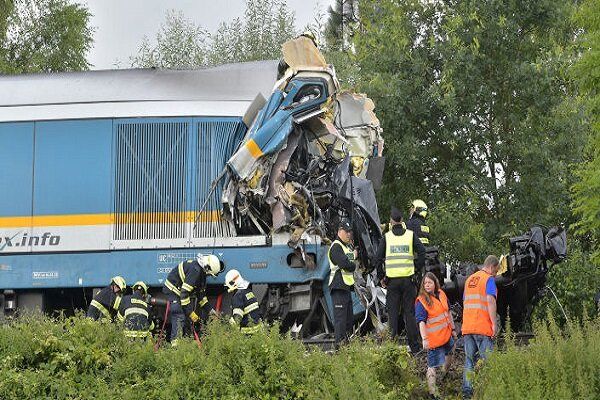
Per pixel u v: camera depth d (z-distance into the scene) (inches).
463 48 2701.8
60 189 2064.5
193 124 2062.0
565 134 2743.6
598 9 2042.3
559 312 2618.1
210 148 2055.9
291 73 2004.2
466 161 2760.8
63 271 2046.0
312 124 2026.3
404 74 2763.3
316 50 2025.1
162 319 2023.9
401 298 1847.9
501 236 2701.8
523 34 2795.3
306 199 1974.7
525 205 2714.1
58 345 1544.0
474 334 1572.3
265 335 1560.0
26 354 1544.0
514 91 2787.9
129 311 1801.2
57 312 2068.2
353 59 2864.2
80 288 2073.1
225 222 2014.0
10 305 2073.1
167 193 2044.8
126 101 2076.8
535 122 2763.3
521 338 1921.8
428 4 2829.7
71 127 2078.0
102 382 1477.6
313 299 1979.6
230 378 1483.8
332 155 2053.4
